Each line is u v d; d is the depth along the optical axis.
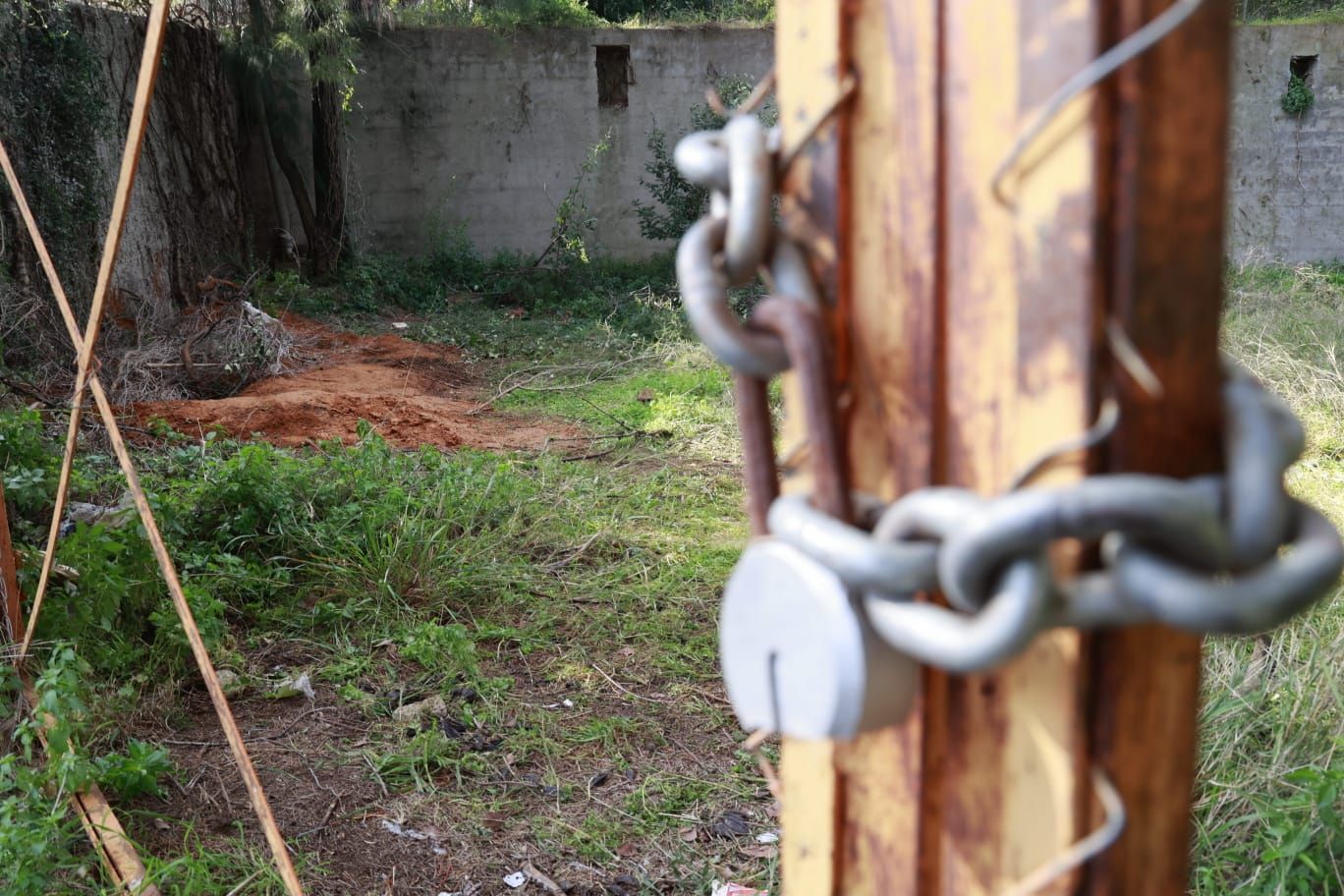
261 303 13.23
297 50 13.63
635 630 4.91
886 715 0.76
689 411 8.84
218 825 3.41
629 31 16.41
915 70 0.73
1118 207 0.65
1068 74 0.65
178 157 12.85
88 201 10.38
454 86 16.14
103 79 11.08
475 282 15.73
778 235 0.80
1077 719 0.71
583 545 5.80
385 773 3.74
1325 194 16.97
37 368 9.04
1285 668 3.31
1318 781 2.48
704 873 3.22
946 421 0.75
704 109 16.41
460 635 4.51
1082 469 0.67
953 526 0.64
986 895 0.77
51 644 3.78
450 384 10.82
